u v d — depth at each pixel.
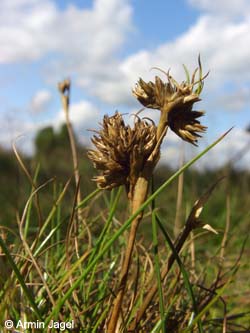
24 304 0.08
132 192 0.07
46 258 0.10
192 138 0.06
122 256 0.11
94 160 0.07
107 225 0.08
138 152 0.06
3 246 0.07
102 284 0.09
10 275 0.08
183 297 0.10
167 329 0.09
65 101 0.12
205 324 0.10
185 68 0.07
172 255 0.07
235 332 0.09
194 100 0.06
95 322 0.08
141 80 0.07
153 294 0.07
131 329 0.07
